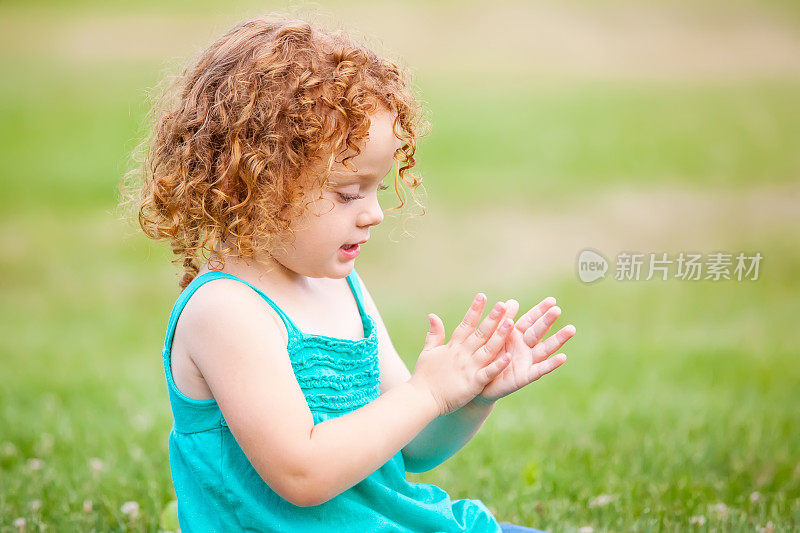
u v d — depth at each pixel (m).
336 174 3.16
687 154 17.91
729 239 13.70
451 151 18.27
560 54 24.61
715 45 25.00
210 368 3.15
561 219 14.85
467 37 25.75
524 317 3.45
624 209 15.16
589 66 23.78
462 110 20.61
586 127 19.50
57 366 9.39
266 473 3.08
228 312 3.14
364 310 3.71
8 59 24.55
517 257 13.44
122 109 21.03
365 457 3.12
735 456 6.51
